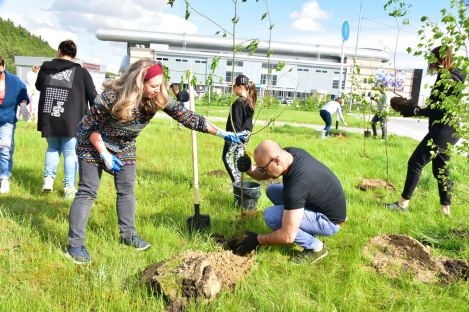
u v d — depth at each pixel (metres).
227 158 4.89
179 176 5.55
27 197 4.27
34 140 7.70
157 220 3.77
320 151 8.89
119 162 2.85
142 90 2.52
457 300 2.54
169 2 3.05
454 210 4.51
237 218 3.97
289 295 2.49
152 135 9.91
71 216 2.85
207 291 2.33
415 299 2.52
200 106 33.69
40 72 4.11
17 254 2.88
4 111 4.17
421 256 3.12
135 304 2.33
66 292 2.44
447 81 3.19
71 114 4.08
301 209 2.81
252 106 4.80
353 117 28.20
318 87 83.56
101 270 2.66
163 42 102.81
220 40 101.56
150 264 2.80
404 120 30.23
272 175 2.88
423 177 6.07
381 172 6.88
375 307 2.49
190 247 3.20
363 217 4.26
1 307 2.18
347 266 3.03
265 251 3.19
